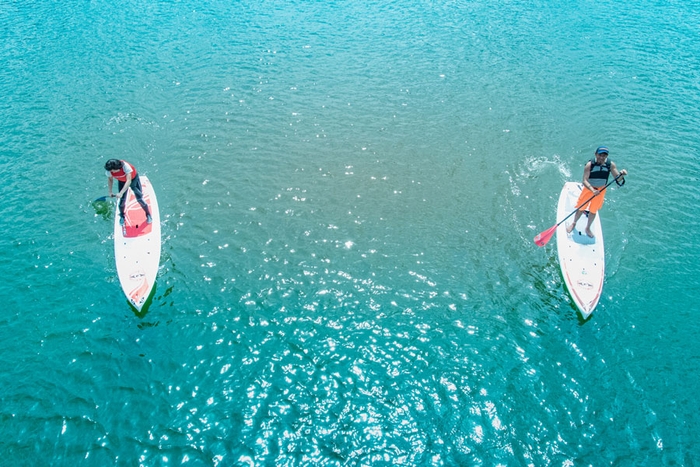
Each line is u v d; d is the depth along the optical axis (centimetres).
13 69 2277
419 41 2541
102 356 1119
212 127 1906
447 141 1827
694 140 1819
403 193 1591
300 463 928
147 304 1213
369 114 1983
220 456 939
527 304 1235
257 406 1021
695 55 2383
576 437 968
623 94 2095
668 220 1477
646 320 1191
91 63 2338
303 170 1691
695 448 946
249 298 1254
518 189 1598
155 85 2167
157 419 999
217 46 2495
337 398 1035
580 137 1842
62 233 1441
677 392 1041
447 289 1276
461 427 985
